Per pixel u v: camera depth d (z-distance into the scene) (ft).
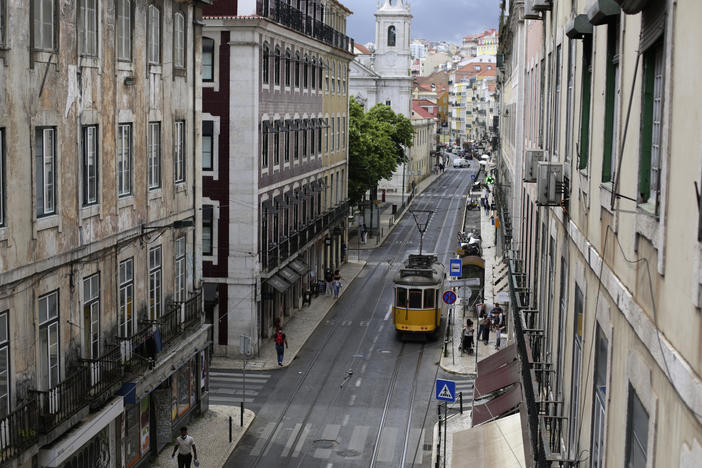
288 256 147.23
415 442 93.76
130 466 79.10
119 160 73.67
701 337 16.74
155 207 81.76
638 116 24.00
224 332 127.54
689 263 17.87
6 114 54.60
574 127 38.83
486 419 57.57
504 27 182.70
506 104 180.75
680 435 17.89
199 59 93.09
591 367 31.32
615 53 29.84
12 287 55.47
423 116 489.67
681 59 19.10
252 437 94.58
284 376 119.24
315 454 89.86
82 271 66.03
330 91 188.44
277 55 138.72
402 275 141.49
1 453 52.60
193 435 93.66
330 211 187.93
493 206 263.29
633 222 23.91
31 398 57.82
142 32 77.66
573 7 40.91
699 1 17.76
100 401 67.36
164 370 82.69
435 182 455.63
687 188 18.33
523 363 49.83
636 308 22.82
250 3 124.47
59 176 62.08
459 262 130.52
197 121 92.94
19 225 56.39
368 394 111.34
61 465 63.62
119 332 73.61
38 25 59.00
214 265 126.62
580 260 35.47
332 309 164.14
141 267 78.54
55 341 62.13
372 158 231.30
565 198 40.40
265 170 133.39
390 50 389.19
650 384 20.97
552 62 50.47
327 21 185.88
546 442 34.88
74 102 64.23
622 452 24.40
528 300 64.75
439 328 148.25
